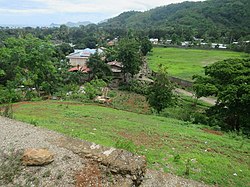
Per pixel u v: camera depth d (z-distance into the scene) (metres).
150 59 71.12
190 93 38.22
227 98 19.17
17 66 27.06
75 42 104.75
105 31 135.25
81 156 8.78
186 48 93.19
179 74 49.97
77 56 64.31
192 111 25.53
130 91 43.28
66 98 28.22
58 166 8.24
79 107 21.58
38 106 21.16
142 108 30.73
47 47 28.45
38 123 14.31
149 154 11.39
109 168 8.27
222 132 17.41
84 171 8.14
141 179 8.62
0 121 11.77
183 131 15.77
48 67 28.88
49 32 125.81
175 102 25.22
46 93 31.19
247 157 12.55
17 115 16.22
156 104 23.38
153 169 10.02
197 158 11.48
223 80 22.42
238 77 20.42
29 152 8.45
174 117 21.89
